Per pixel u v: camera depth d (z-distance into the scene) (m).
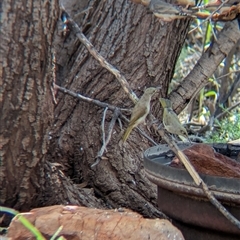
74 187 4.93
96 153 5.50
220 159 4.42
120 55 5.70
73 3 6.27
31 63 3.92
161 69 5.80
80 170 5.55
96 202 5.05
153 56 5.72
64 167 5.54
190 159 4.20
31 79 3.95
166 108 4.41
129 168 5.46
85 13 6.03
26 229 3.85
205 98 9.03
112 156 5.46
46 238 3.83
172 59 5.93
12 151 4.08
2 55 3.83
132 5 5.71
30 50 3.89
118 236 3.78
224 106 8.69
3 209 4.06
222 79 8.66
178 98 5.99
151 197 5.43
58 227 3.85
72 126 5.60
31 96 3.98
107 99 5.63
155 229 3.80
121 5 5.77
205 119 8.59
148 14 5.67
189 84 6.03
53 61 4.11
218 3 4.24
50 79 4.09
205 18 4.14
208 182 3.86
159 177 4.14
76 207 4.12
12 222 3.89
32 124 4.05
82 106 5.63
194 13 4.23
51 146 5.51
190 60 10.31
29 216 3.93
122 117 5.39
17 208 4.36
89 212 4.02
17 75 3.90
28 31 3.85
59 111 5.63
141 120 4.27
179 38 5.93
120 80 4.06
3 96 3.91
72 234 3.81
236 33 5.96
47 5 3.89
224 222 3.90
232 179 3.78
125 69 5.69
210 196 3.73
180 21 5.82
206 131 8.03
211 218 3.95
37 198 4.43
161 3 4.19
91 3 5.98
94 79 5.68
